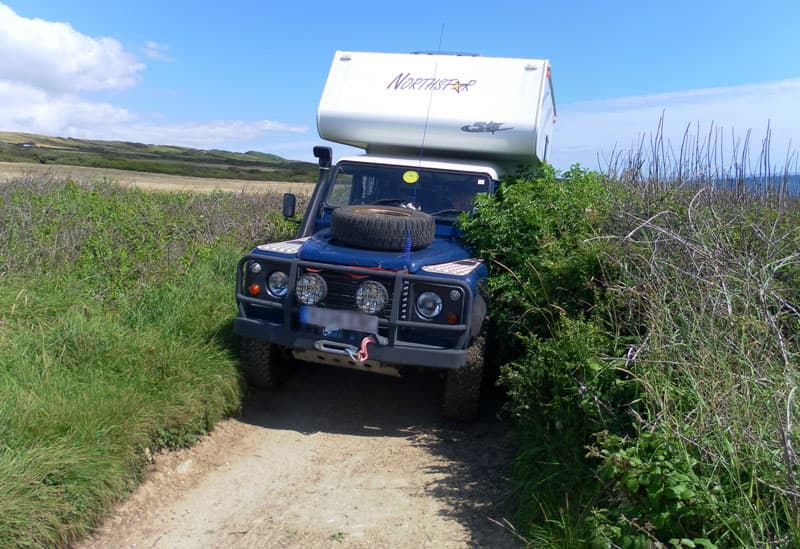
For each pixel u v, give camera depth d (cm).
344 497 432
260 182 2780
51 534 337
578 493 379
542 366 449
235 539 379
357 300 496
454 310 491
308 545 374
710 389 345
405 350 491
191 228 977
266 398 590
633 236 511
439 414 582
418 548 373
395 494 436
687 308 394
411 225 531
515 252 572
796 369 365
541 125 694
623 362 401
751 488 294
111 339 534
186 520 396
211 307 643
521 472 427
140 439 432
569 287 525
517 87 690
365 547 373
